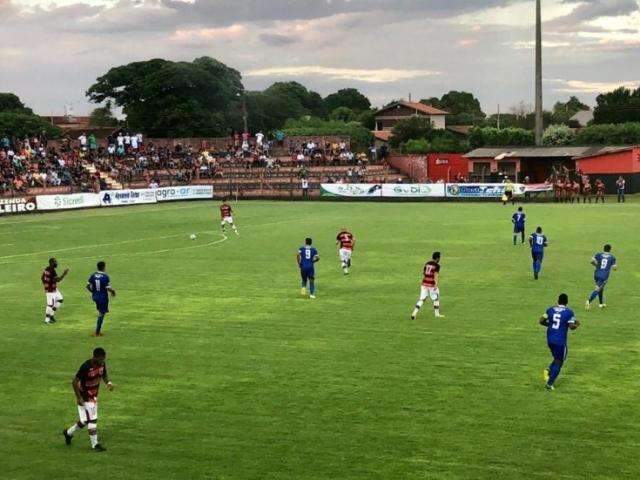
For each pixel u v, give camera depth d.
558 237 45.59
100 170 90.50
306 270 29.61
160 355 22.09
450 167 97.38
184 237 50.59
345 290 30.98
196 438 15.82
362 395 18.11
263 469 14.24
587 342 22.17
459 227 52.81
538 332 23.48
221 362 21.20
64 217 67.19
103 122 142.50
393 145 125.44
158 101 117.44
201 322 26.02
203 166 96.06
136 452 15.23
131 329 25.36
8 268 38.91
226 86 123.69
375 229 52.66
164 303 29.31
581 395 17.72
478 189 77.88
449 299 28.59
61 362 21.75
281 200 85.62
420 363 20.55
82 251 44.69
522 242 43.31
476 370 19.78
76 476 14.20
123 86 122.31
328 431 15.95
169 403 17.98
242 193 87.94
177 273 36.09
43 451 15.40
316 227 54.97
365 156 103.00
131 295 31.03
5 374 20.69
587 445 14.94
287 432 15.98
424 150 112.00
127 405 17.92
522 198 76.38
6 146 90.25
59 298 27.03
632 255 37.94
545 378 18.47
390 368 20.17
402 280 32.91
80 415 15.38
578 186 73.69
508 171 87.62
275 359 21.34
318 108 167.25
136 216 67.31
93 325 26.12
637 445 14.90
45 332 25.33
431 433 15.69
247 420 16.73
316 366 20.55
